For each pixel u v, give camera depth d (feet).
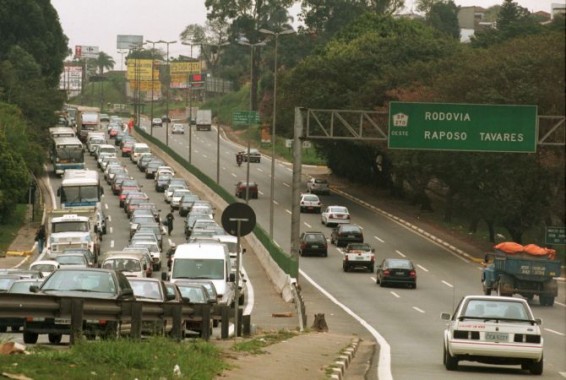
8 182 415.03
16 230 408.87
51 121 636.48
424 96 417.90
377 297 263.90
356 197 534.37
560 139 263.90
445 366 123.75
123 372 75.15
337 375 99.86
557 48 260.21
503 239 406.00
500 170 338.34
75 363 76.38
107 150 655.76
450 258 364.58
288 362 106.63
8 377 66.44
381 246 390.01
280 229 428.15
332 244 398.21
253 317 210.18
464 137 246.68
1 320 148.87
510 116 245.86
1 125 489.67
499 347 116.37
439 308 239.71
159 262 318.24
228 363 94.94
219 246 212.43
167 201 504.84
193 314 125.08
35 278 187.73
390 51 525.75
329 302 249.34
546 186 339.57
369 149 520.83
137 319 105.19
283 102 531.09
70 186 390.01
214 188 510.17
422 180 469.16
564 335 185.78
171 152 649.61
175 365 80.59
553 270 257.34
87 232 327.06
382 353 145.79
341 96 509.76
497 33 597.93
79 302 98.17
